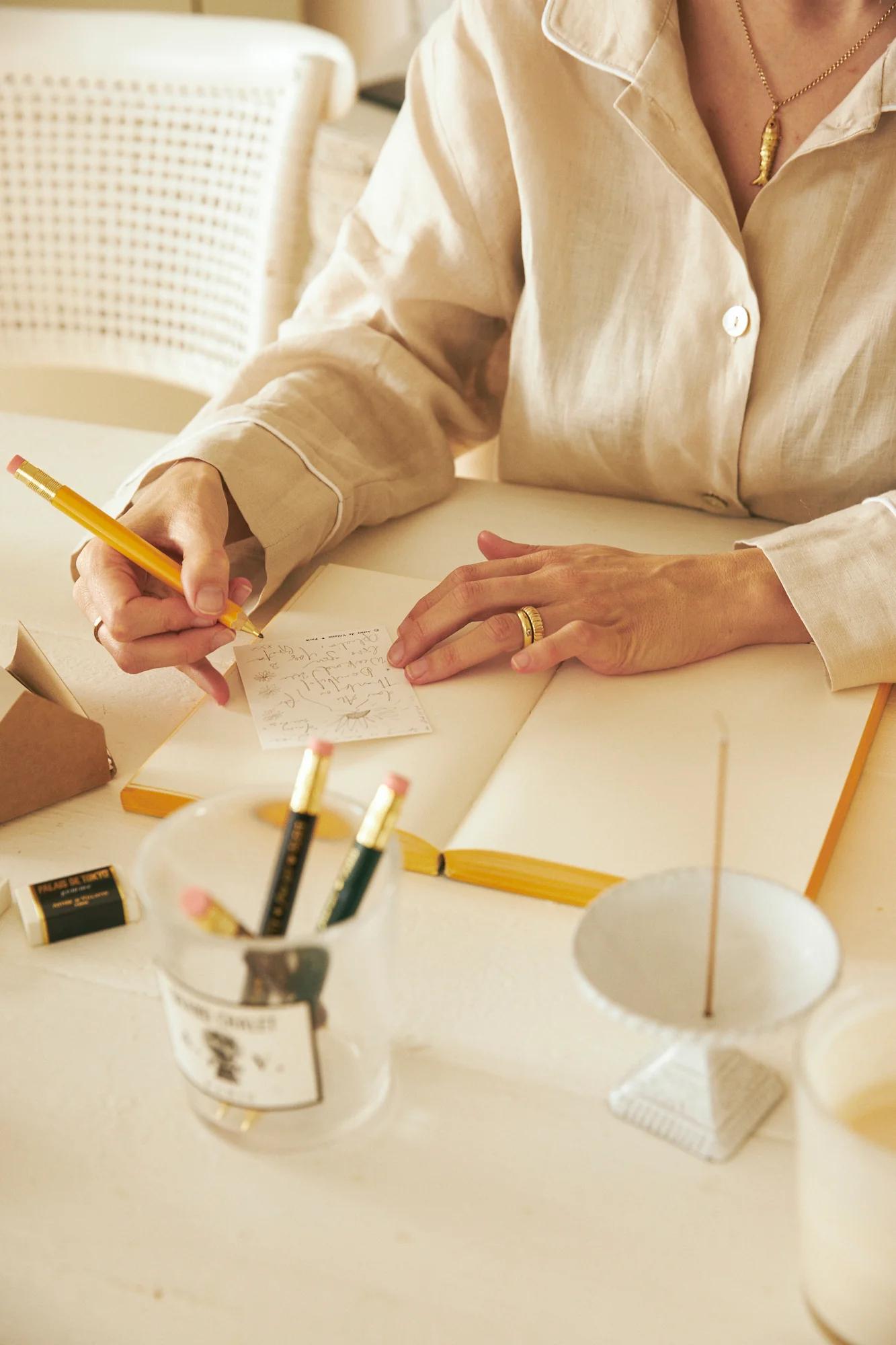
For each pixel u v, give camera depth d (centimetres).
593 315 98
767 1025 42
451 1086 52
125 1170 49
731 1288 44
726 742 42
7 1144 50
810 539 79
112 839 66
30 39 143
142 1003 57
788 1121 51
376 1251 46
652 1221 47
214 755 70
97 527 77
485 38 96
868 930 59
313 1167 49
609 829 63
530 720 72
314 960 44
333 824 50
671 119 90
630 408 97
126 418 159
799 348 91
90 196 145
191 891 44
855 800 68
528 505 102
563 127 96
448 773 68
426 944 59
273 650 79
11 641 84
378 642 79
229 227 139
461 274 103
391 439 101
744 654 78
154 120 141
